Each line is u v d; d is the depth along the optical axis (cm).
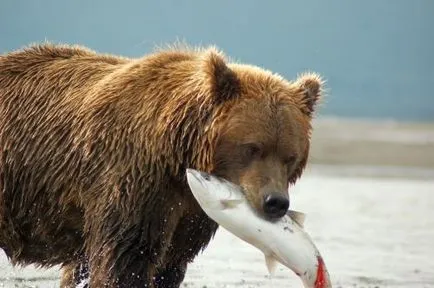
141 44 1495
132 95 1303
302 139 1269
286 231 1230
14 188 1370
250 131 1235
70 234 1359
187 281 1659
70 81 1373
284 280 1694
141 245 1279
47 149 1342
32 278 1642
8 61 1420
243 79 1264
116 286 1276
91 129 1306
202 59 1289
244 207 1226
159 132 1264
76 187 1319
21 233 1382
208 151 1241
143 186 1270
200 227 1340
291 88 1306
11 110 1384
